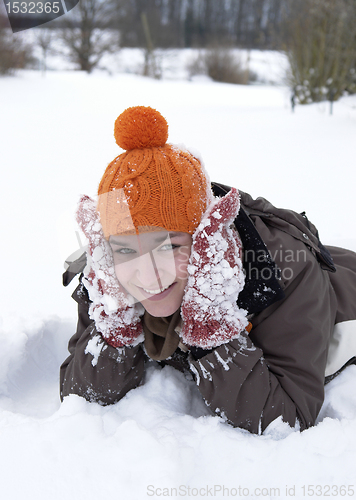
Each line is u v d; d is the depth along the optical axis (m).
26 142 5.37
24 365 1.55
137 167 1.05
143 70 16.31
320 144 5.12
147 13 21.73
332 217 3.00
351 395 1.31
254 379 1.14
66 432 1.08
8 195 3.60
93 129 6.02
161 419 1.19
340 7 7.08
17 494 0.95
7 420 1.20
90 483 0.96
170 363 1.39
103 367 1.25
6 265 2.45
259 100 10.02
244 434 1.15
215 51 16.52
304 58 7.75
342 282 1.45
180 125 6.48
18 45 11.05
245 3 27.05
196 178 1.09
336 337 1.36
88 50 16.23
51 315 1.78
